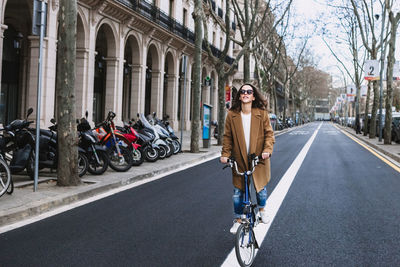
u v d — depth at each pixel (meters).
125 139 10.23
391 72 20.53
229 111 4.20
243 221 3.83
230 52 45.06
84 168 8.48
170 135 14.56
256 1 19.89
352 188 8.38
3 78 18.73
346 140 27.50
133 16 21.95
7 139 7.85
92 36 19.27
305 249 4.39
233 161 4.07
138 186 8.40
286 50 42.19
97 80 25.94
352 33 31.62
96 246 4.43
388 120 20.67
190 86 33.50
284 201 6.97
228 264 3.91
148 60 31.06
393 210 6.34
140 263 3.92
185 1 31.05
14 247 4.37
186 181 9.18
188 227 5.25
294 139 28.69
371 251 4.33
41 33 6.89
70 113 7.43
